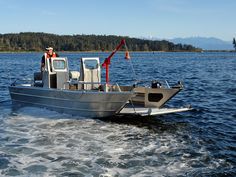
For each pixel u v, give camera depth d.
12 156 7.49
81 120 11.17
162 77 31.61
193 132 10.43
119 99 11.03
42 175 6.46
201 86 23.59
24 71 38.75
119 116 11.73
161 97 11.81
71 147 8.20
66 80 12.20
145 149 8.27
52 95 11.94
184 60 87.00
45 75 12.38
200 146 8.79
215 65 58.38
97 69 12.58
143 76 32.53
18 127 10.12
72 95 11.35
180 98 17.77
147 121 11.58
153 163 7.28
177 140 9.31
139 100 12.52
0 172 6.58
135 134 9.74
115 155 7.71
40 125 10.40
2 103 14.59
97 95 10.99
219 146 8.90
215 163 7.45
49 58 12.15
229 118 12.77
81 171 6.69
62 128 10.08
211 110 14.36
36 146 8.24
